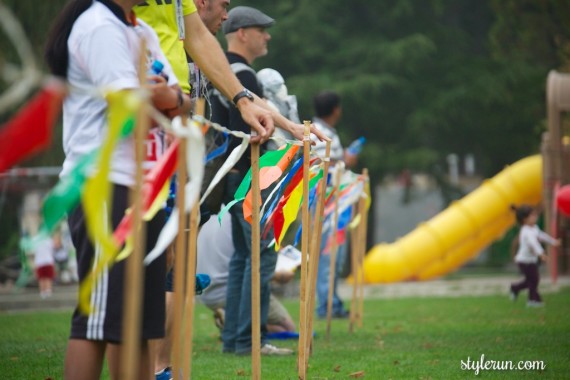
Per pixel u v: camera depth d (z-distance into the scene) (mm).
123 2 11234
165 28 14273
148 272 11047
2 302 39438
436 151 85750
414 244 59094
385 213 100125
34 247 8328
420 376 16781
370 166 80250
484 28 98688
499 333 23438
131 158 10773
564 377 16500
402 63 80438
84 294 9078
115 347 11398
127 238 9758
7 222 53062
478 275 66750
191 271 11203
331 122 29109
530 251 34031
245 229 19703
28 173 45688
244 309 20078
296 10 81062
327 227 24281
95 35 10836
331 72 80750
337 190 21969
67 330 25875
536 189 61281
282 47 80750
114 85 10648
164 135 10977
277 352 20172
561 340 21750
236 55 21672
